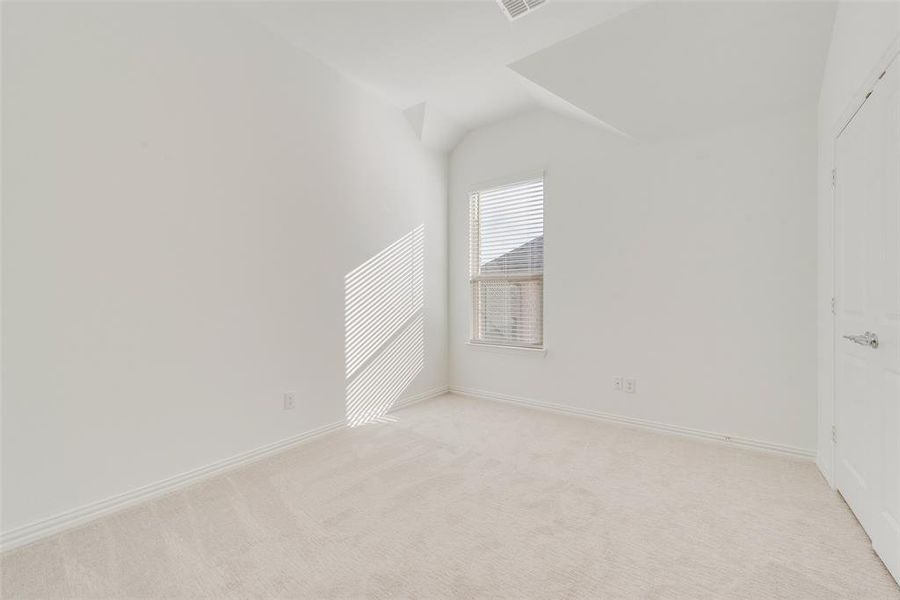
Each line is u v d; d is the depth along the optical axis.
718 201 2.82
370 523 1.85
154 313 2.12
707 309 2.87
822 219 2.35
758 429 2.70
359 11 2.43
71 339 1.84
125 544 1.71
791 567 1.54
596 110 2.87
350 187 3.24
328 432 3.05
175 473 2.19
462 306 4.27
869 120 1.68
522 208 3.84
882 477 1.57
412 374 3.89
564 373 3.55
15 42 1.69
